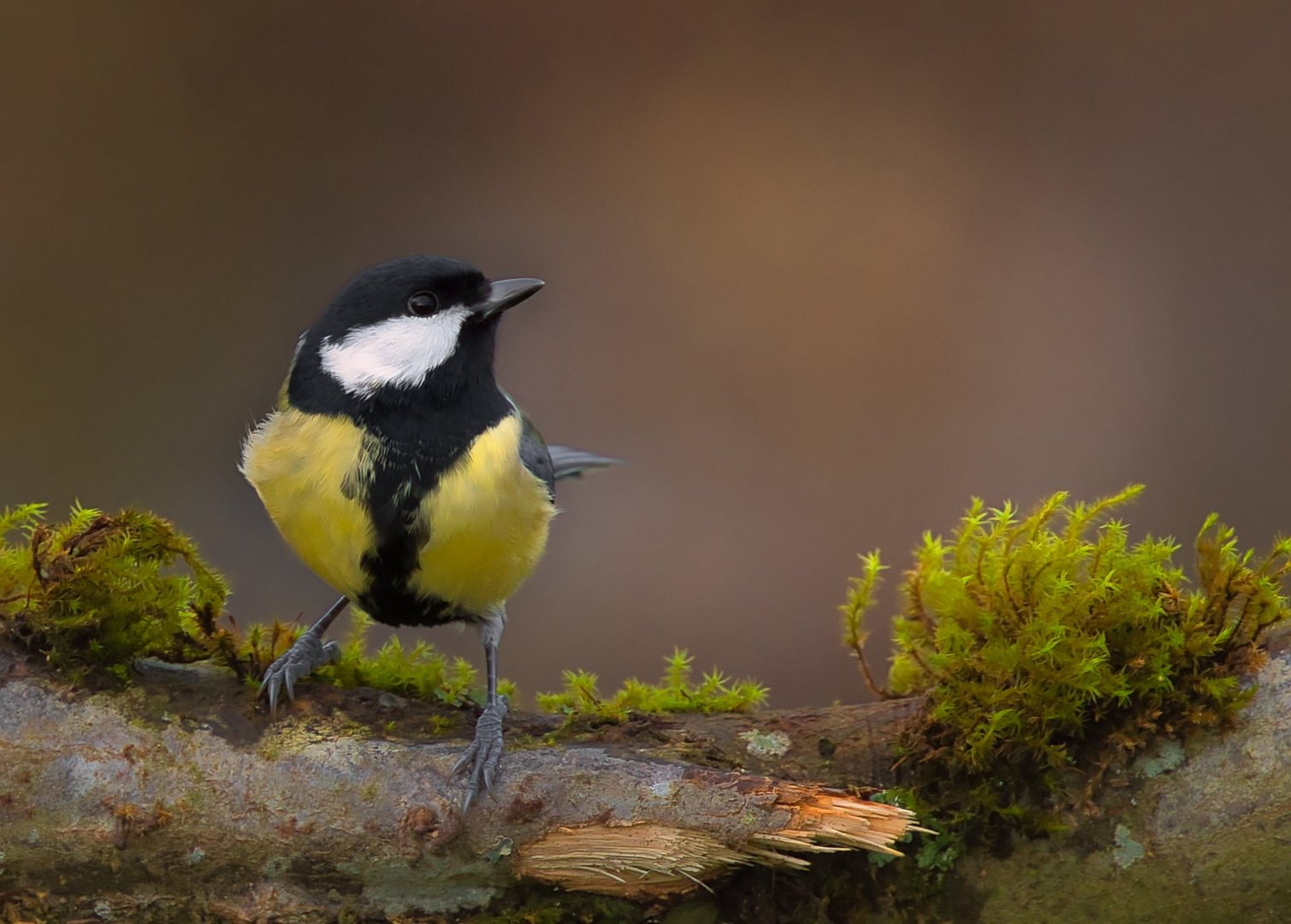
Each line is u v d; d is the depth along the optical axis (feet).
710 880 15.23
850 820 14.55
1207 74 45.32
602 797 15.21
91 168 45.14
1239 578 15.58
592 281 43.27
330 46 46.91
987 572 16.90
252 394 42.55
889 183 44.32
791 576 37.96
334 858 15.25
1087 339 41.34
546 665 36.76
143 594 16.35
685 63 46.80
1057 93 45.70
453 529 18.10
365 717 16.34
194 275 44.11
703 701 18.66
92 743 15.52
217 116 46.21
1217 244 42.45
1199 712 15.37
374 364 18.15
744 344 41.88
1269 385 40.45
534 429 20.52
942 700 16.30
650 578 38.19
